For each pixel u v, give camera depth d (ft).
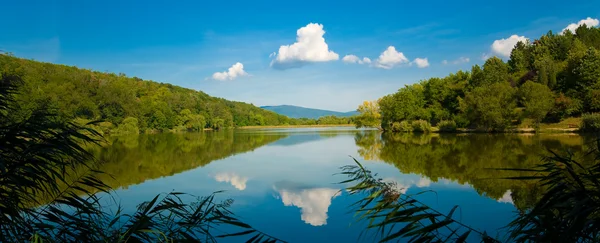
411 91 233.76
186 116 304.09
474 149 93.56
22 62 253.85
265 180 54.60
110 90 251.19
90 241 15.12
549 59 248.11
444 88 232.94
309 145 122.21
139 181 54.75
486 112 157.69
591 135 124.77
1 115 13.75
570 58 214.90
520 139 118.93
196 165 73.61
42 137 13.15
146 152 103.04
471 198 39.11
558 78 223.71
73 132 13.64
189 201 40.19
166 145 131.64
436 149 96.73
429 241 14.16
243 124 429.38
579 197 10.99
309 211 35.73
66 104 197.67
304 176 57.52
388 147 107.34
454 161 71.82
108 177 58.03
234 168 68.33
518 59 298.97
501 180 49.55
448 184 47.60
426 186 46.65
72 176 54.75
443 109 223.30
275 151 102.37
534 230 12.50
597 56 188.55
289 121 491.72
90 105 214.69
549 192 11.74
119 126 233.76
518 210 33.83
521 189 42.73
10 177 12.46
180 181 54.75
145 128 263.49
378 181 21.85
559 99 169.78
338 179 54.13
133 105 258.57
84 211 15.74
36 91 168.14
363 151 96.94
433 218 13.97
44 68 265.75
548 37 316.81
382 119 229.86
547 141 106.63
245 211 36.24
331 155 88.63
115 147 122.52
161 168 69.51
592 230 10.80
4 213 12.92
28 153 13.05
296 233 29.22
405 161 73.61
